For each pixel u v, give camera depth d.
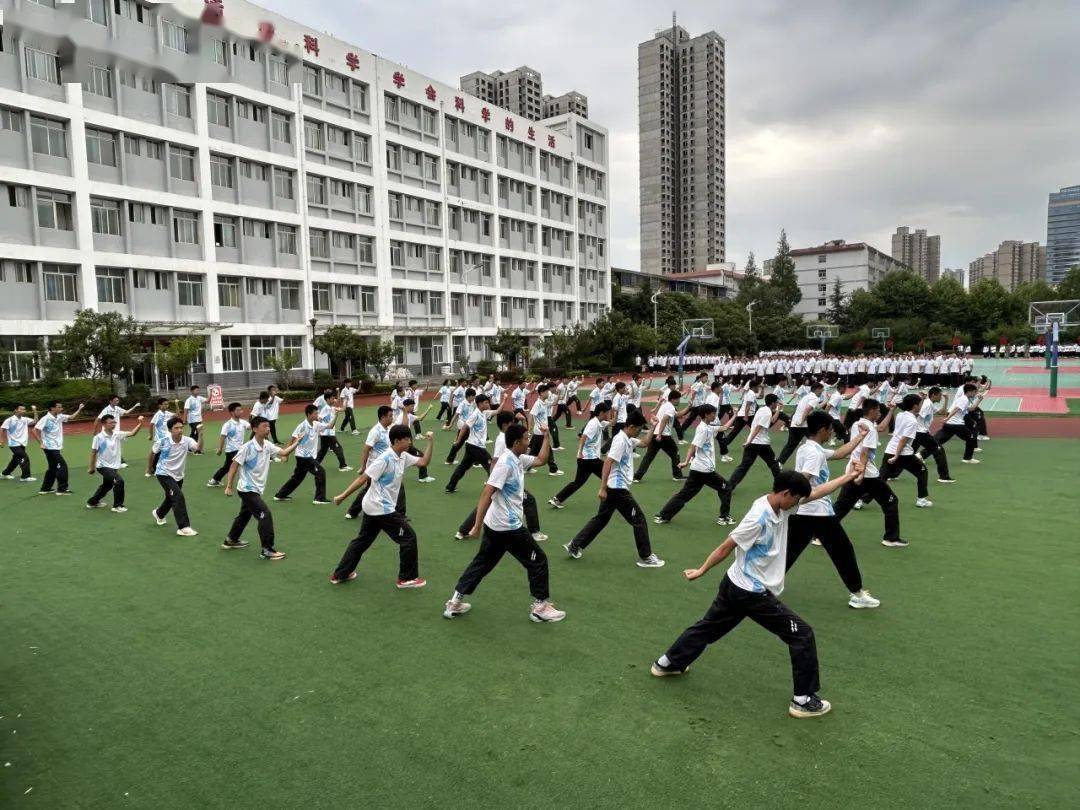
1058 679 4.40
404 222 38.75
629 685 4.45
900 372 31.66
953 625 5.27
